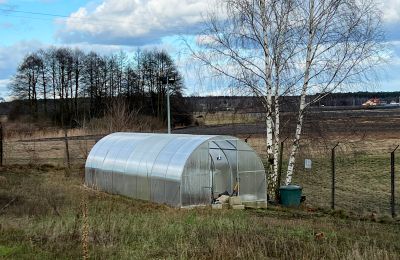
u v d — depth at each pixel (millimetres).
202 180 19281
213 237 11289
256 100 21891
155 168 20000
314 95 21219
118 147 23609
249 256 9453
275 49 21031
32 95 84438
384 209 19297
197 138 20031
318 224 14516
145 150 21531
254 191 20750
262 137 43531
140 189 20781
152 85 84688
